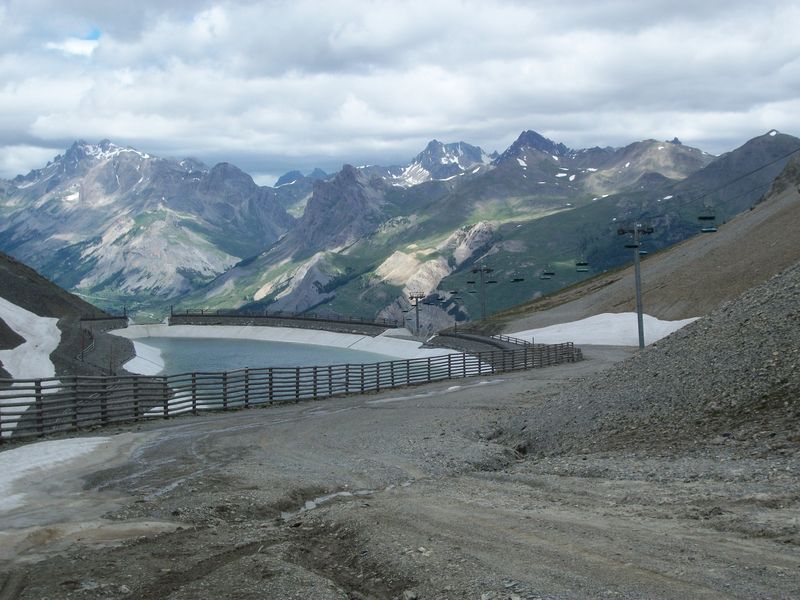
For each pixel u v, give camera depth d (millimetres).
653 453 17203
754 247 108312
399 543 10242
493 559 9266
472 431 25250
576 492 14125
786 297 23125
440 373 56500
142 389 31672
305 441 24188
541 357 67062
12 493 15266
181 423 30250
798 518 10352
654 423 20000
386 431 26312
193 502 13742
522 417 25922
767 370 19578
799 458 14117
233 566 9508
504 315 151750
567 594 7844
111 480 16812
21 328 95562
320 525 11828
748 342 21641
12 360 77188
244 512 13320
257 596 8414
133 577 9234
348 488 16047
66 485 16203
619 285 131750
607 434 20516
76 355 94312
